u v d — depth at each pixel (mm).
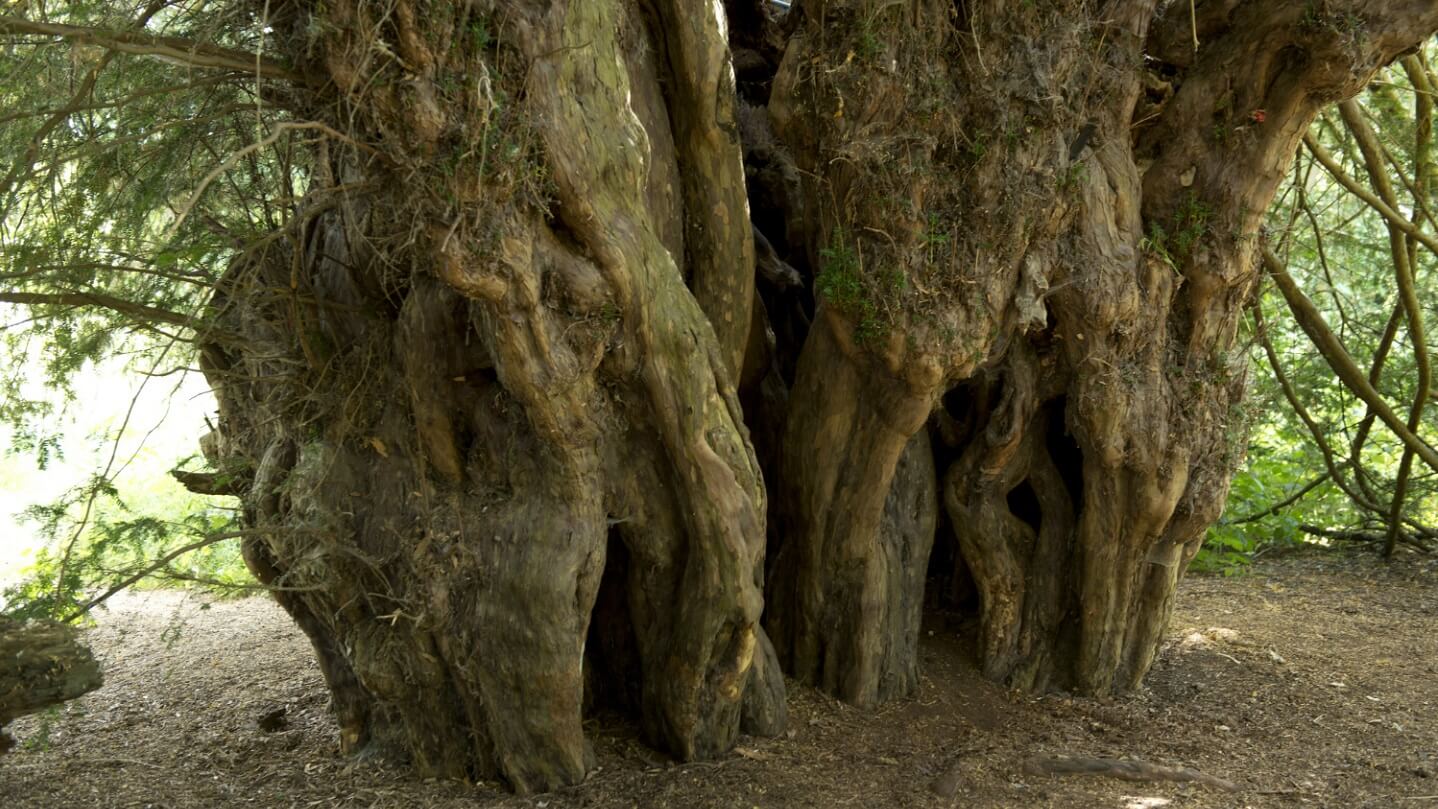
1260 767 4930
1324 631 7059
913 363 4633
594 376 4191
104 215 4086
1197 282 5078
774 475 5652
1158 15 5051
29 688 3500
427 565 4422
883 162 4430
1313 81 4652
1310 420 8773
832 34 4367
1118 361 5062
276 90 3869
